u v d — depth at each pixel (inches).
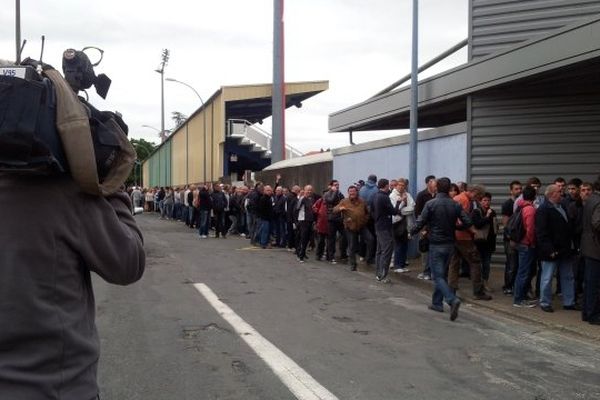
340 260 610.5
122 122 72.7
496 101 527.5
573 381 228.5
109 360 242.5
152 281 455.8
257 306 363.9
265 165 1760.6
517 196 417.1
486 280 436.1
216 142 1627.7
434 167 590.6
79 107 65.1
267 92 1603.1
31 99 60.7
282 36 1300.4
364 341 283.7
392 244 478.3
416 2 553.9
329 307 367.9
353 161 761.0
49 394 62.7
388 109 678.5
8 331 61.7
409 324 324.8
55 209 64.6
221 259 612.4
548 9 521.7
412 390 212.8
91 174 64.6
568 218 375.6
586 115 507.2
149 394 203.3
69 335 64.7
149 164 3435.0
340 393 207.5
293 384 215.8
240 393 205.6
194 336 284.7
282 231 744.3
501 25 538.9
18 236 63.0
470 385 220.7
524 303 371.6
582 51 409.4
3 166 60.5
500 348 277.0
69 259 65.6
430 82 585.9
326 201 603.8
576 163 509.7
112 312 337.7
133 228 73.7
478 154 533.6
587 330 307.0
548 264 351.3
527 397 208.8
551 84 506.6
